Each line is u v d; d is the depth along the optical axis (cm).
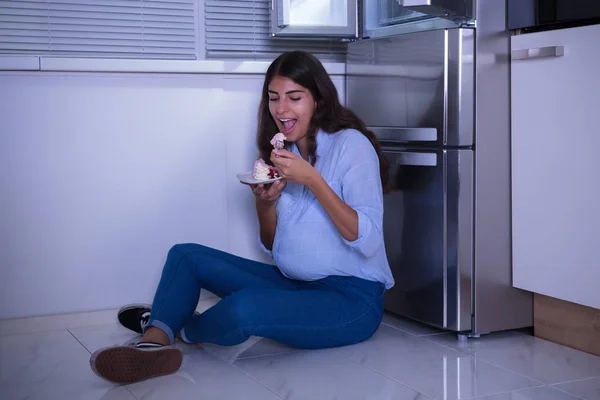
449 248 223
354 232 196
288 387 187
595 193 199
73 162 248
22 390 188
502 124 223
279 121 215
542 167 214
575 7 200
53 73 242
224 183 267
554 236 212
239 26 264
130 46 250
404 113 238
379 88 250
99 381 194
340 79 275
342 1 262
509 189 226
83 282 252
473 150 221
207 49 260
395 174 242
